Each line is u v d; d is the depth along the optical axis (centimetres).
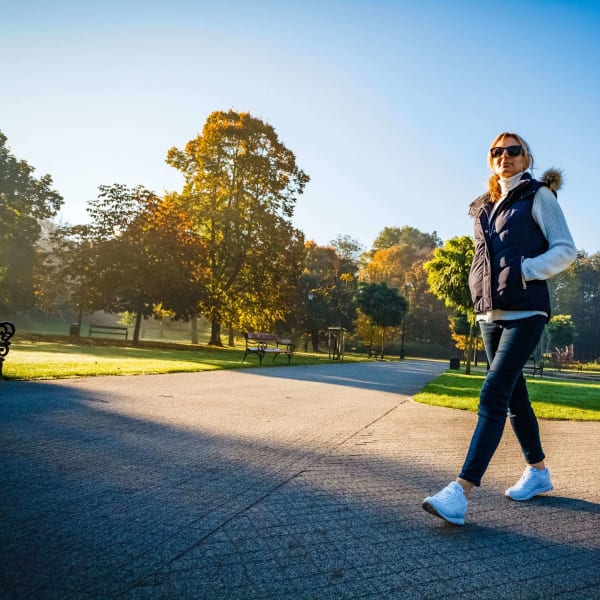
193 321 3919
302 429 452
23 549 169
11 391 563
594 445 448
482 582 165
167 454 322
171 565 164
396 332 6206
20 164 3666
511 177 266
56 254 2886
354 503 243
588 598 156
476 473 226
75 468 275
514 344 241
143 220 2747
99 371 849
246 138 3212
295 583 157
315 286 5344
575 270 8700
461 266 1978
